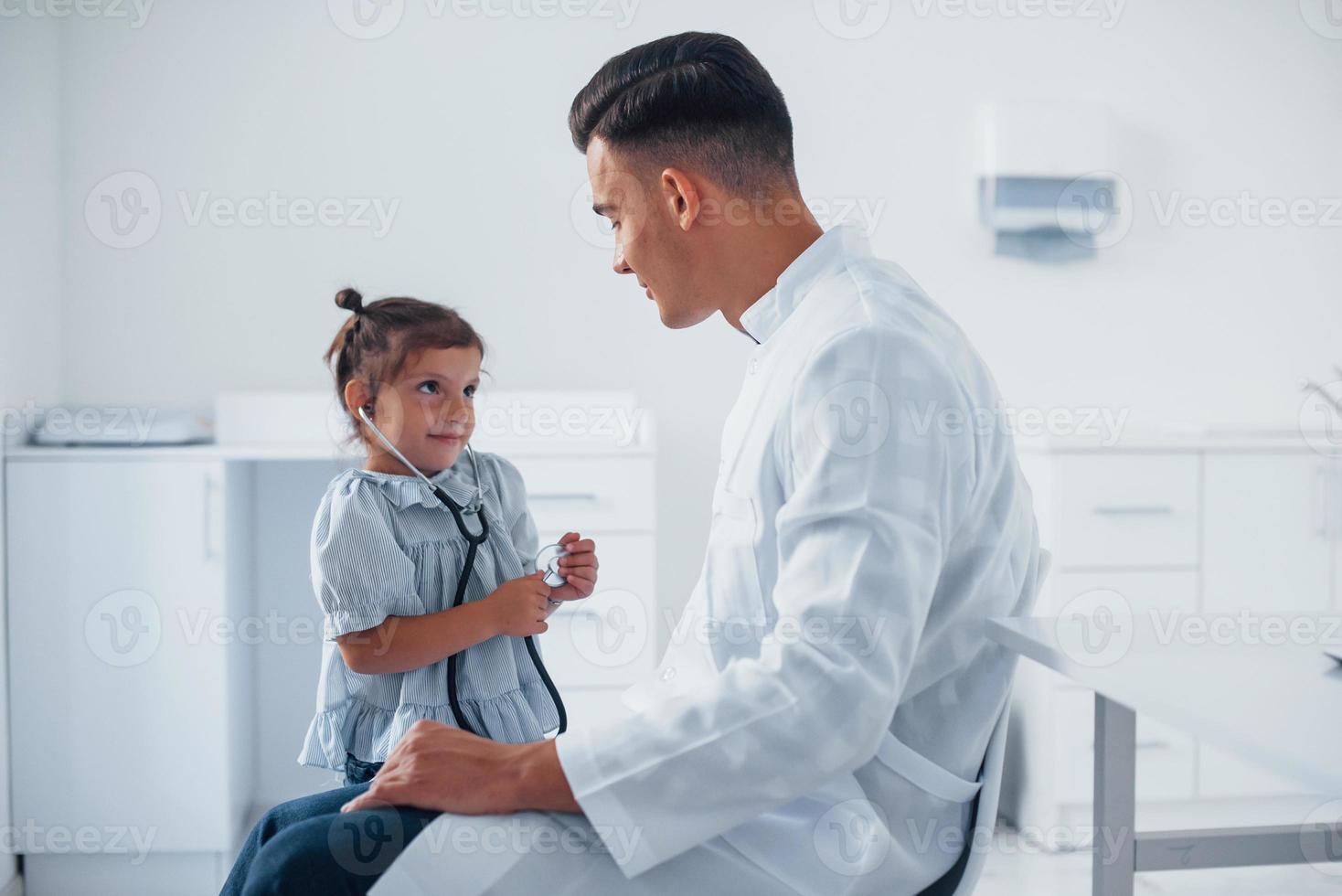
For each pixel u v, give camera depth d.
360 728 1.24
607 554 2.27
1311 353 2.86
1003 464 0.97
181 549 2.15
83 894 2.18
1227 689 0.81
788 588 0.83
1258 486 2.36
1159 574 2.34
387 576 1.19
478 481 1.36
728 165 1.03
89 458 2.13
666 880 0.85
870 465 0.84
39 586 2.13
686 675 1.01
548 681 1.28
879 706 0.79
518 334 2.65
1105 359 2.79
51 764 2.14
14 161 2.19
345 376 1.31
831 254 1.03
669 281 1.08
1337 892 2.20
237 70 2.53
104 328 2.51
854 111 2.70
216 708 2.17
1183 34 2.79
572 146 2.64
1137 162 2.79
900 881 0.91
